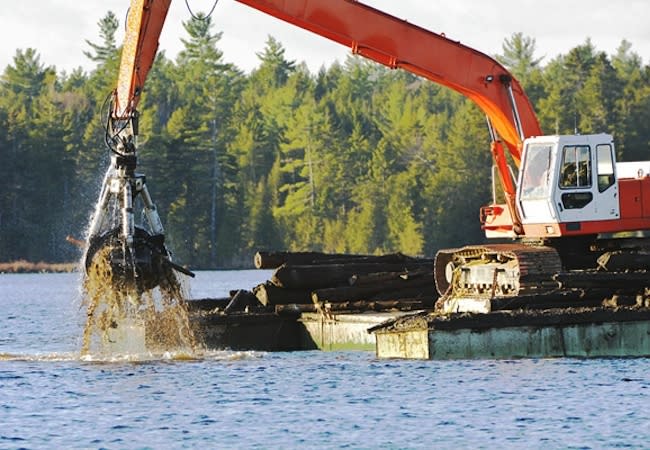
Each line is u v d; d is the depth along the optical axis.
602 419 68.31
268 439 65.38
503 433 65.69
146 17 85.31
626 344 88.56
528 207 95.50
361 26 96.56
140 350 98.31
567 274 91.31
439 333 86.81
